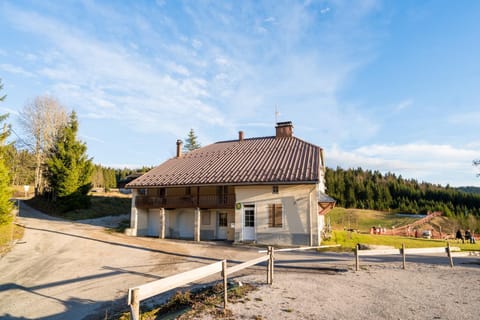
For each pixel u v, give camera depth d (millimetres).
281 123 29094
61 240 19266
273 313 6340
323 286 8773
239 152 27172
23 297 9086
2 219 19562
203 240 23000
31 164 43906
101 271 12172
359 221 53688
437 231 47750
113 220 32406
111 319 7262
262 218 20391
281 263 13375
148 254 15891
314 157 22109
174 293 8875
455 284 9133
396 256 16141
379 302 7211
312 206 19297
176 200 23578
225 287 6793
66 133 34844
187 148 58219
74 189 34312
